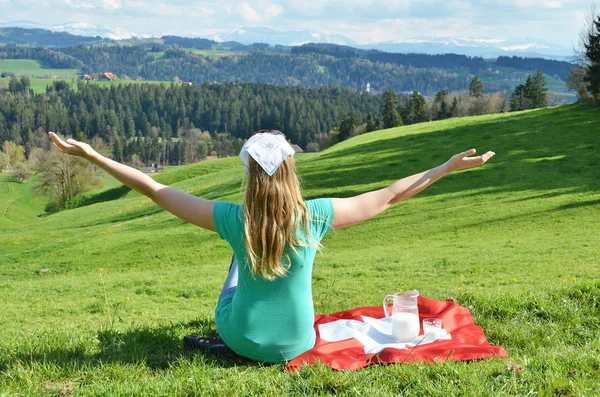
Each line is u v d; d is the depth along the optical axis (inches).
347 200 183.5
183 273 874.1
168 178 3233.3
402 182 185.3
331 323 219.6
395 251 1024.2
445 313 228.8
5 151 7303.2
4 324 480.4
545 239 989.8
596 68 2240.4
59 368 185.0
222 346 199.5
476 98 5064.0
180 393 162.1
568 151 1686.8
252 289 182.4
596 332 223.5
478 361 187.8
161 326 271.0
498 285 581.0
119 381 175.0
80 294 667.4
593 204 1208.8
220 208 176.4
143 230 1594.5
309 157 2361.0
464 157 187.3
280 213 168.4
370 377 171.6
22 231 2032.5
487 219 1212.5
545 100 5073.8
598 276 581.9
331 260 935.7
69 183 3671.3
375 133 2642.7
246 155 171.0
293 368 181.3
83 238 1565.0
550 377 166.6
